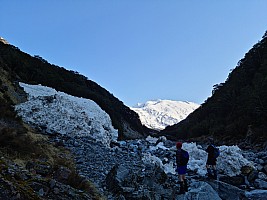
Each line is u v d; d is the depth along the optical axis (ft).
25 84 105.09
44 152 43.16
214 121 201.98
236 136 158.10
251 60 230.48
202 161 62.69
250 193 48.14
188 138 220.23
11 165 28.37
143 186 36.68
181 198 38.37
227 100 212.02
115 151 63.62
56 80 153.07
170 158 72.54
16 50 169.48
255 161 70.74
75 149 56.80
